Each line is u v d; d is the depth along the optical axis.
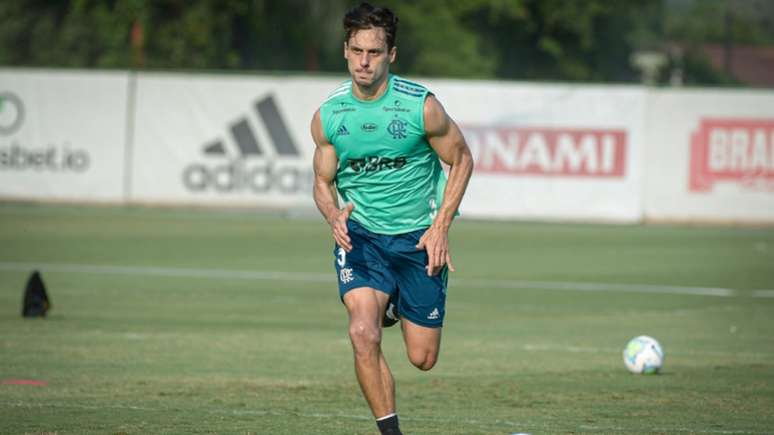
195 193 105.94
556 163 102.38
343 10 156.75
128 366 35.91
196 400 30.42
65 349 38.97
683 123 101.62
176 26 148.88
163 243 81.94
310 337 43.22
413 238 25.08
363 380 23.38
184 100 105.50
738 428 27.38
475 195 103.19
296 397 31.09
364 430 26.75
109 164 106.19
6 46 155.25
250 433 26.22
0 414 28.14
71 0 156.25
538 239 90.38
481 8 181.75
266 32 155.12
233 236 88.19
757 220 101.25
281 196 105.06
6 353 37.88
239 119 105.31
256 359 37.75
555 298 57.22
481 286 61.91
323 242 85.00
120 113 106.00
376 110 24.09
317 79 104.50
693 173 101.69
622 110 101.69
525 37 187.12
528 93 102.25
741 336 45.12
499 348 41.12
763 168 100.75
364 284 24.72
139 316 48.22
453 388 32.88
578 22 186.75
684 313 52.28
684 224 102.06
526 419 28.31
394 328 47.41
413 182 24.80
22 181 106.94
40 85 106.31
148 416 28.11
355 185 25.00
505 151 102.75
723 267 72.62
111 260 70.88
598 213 102.38
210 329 44.81
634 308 53.88
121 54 149.38
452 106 102.94
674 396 31.67
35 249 76.12
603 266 72.50
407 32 168.38
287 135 104.88
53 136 106.38
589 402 30.72
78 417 27.86
